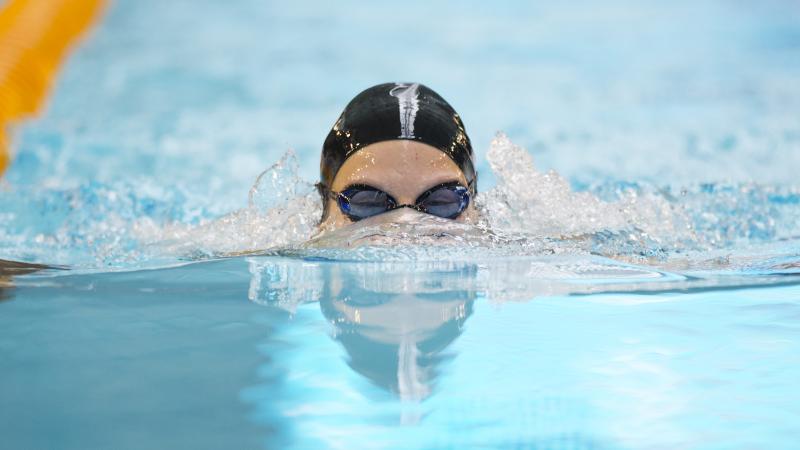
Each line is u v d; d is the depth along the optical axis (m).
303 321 5.98
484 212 10.33
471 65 31.84
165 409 4.46
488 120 23.20
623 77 29.36
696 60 32.06
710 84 27.77
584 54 33.81
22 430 4.20
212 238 10.13
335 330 5.75
